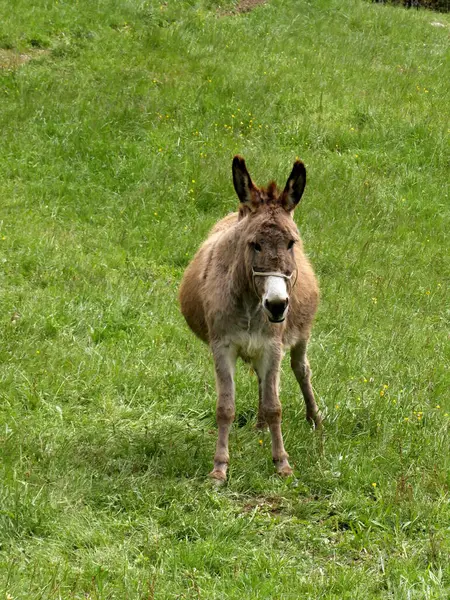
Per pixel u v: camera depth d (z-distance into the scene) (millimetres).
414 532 7293
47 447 8328
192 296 8984
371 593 6375
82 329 11430
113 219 15594
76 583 6184
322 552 6969
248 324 8070
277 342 8203
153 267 13953
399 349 11648
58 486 7551
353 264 14953
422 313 13406
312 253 14992
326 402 9734
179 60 22750
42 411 9250
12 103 19312
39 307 11633
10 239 13891
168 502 7578
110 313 11805
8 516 6926
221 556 6680
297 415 9508
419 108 21938
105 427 9023
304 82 22516
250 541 7043
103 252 14180
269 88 21812
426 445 8805
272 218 7676
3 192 15938
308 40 25938
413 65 25219
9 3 24109
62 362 10281
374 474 8156
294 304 8672
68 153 17688
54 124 18547
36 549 6668
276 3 28188
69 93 20000
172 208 16266
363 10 29000
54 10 24125
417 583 6410
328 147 19812
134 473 8109
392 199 17781
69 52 22344
